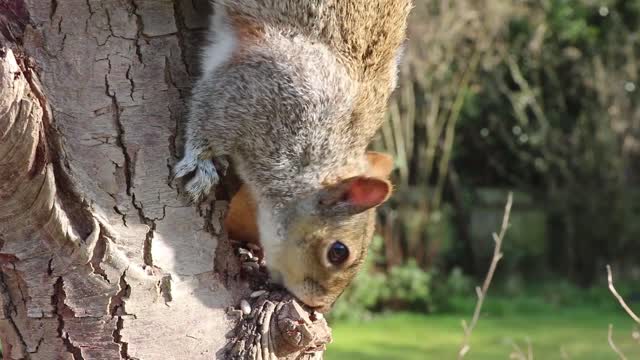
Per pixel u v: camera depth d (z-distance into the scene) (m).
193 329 0.74
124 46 0.75
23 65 0.73
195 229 0.76
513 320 1.97
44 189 0.72
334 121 0.83
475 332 1.83
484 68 2.46
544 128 2.51
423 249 2.35
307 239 0.82
